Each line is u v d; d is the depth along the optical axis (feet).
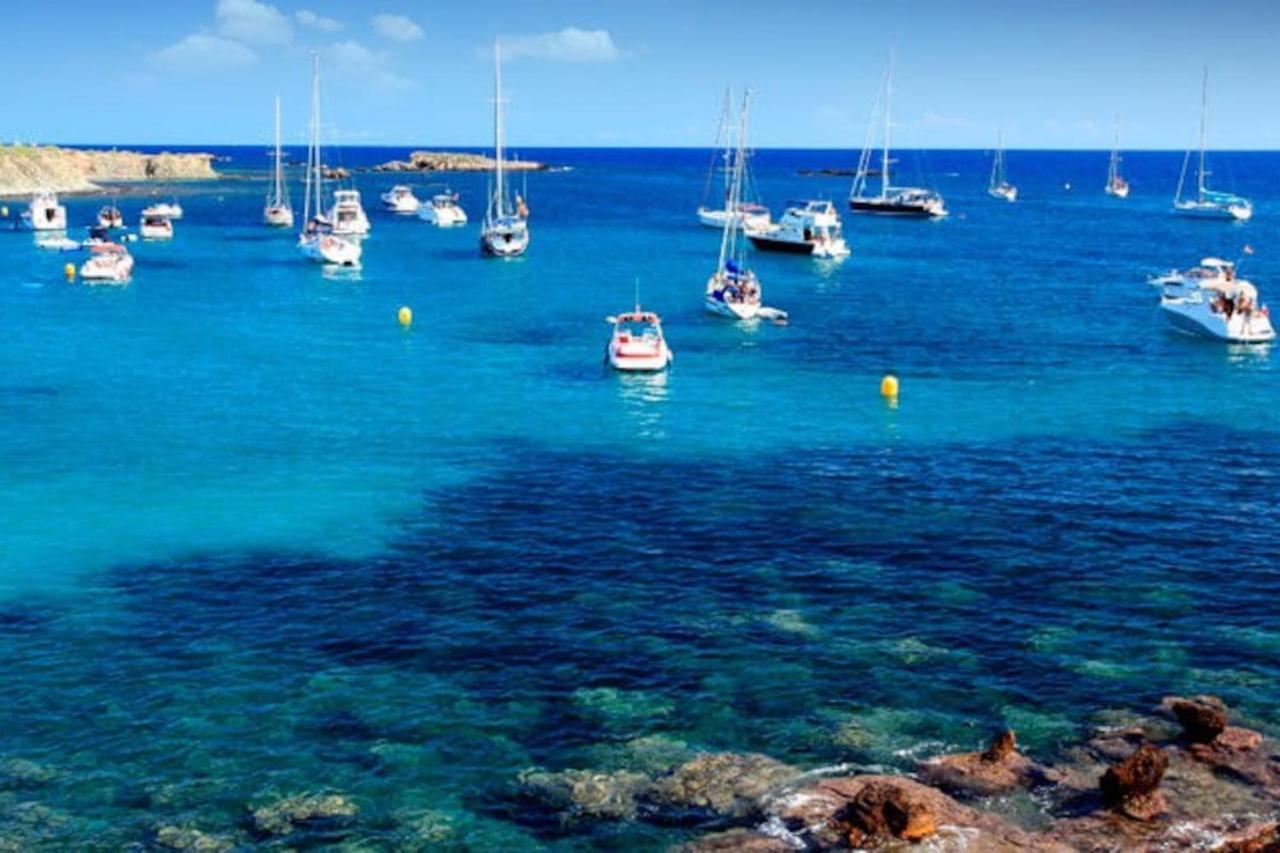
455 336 234.38
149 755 76.69
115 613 98.99
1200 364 205.87
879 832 66.69
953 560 110.22
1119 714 81.56
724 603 100.53
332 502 128.16
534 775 74.49
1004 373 198.59
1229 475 138.10
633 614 98.22
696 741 78.33
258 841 67.97
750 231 394.93
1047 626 95.76
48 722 80.79
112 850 67.00
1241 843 63.98
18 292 293.43
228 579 106.42
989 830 67.56
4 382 188.85
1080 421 164.55
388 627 95.91
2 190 622.95
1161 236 466.29
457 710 82.48
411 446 150.82
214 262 358.43
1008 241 443.32
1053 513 123.85
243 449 149.18
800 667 88.58
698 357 212.23
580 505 126.93
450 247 406.41
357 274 333.42
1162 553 111.96
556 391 183.93
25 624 96.68
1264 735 78.54
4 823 69.31
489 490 132.36
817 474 138.41
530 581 105.60
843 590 103.19
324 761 76.07
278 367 202.90
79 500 128.57
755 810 70.33
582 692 84.89
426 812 70.74
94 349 218.38
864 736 78.69
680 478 136.67
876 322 251.80
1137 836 66.95
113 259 315.99
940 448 150.30
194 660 90.12
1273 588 103.45
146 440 153.28
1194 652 91.09
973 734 79.10
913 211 552.82
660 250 399.65
